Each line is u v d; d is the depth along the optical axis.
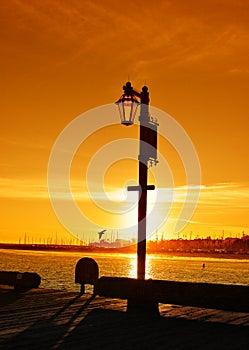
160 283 9.52
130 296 9.78
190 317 8.75
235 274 99.88
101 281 10.28
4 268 98.19
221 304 8.81
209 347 6.32
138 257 10.05
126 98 10.17
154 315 8.84
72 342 6.38
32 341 6.39
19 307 9.37
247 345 6.47
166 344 6.45
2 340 6.42
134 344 6.38
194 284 9.18
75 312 8.87
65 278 65.12
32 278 12.48
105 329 7.38
